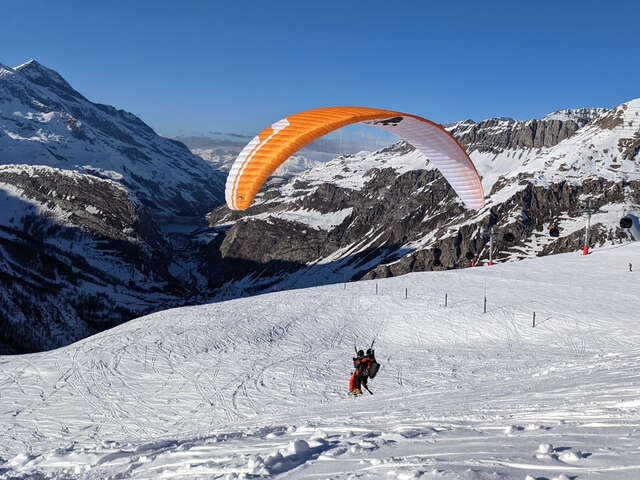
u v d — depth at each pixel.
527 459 5.32
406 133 24.23
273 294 60.97
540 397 11.57
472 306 48.91
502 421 8.91
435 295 54.00
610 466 4.64
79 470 10.10
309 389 31.39
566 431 6.89
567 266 62.97
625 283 52.44
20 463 11.70
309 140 18.28
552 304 46.62
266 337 44.56
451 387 21.22
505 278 58.59
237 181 18.80
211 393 31.22
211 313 52.62
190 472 7.71
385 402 17.64
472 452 6.08
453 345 41.06
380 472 5.61
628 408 8.14
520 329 42.19
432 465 5.52
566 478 4.37
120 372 36.06
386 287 59.44
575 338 37.75
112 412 28.86
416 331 45.25
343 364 37.12
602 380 12.62
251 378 33.97
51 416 28.38
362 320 49.31
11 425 26.97
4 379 35.19
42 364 38.28
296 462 7.13
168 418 27.64
